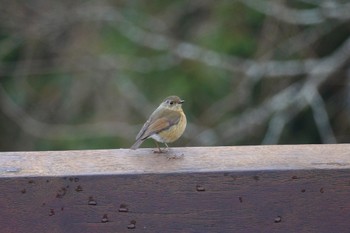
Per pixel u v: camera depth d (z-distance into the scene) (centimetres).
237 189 454
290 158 479
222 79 1764
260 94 1794
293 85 1714
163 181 452
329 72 1653
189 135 1714
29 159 487
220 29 1794
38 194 449
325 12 1638
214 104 1742
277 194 455
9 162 478
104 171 456
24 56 1922
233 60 1739
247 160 476
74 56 1758
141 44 1789
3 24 1802
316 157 480
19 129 1962
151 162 478
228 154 494
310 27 1752
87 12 1736
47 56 1908
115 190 452
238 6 1775
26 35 1802
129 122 1725
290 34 1736
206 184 454
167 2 1850
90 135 1730
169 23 1825
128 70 1764
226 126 1727
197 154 497
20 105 1906
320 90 1881
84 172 454
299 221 456
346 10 1630
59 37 1831
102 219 454
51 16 1759
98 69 1733
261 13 1777
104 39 1794
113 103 1736
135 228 455
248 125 1659
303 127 1891
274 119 1677
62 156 495
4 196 447
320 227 457
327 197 455
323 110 1667
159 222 455
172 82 1770
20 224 450
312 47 1764
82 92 1770
